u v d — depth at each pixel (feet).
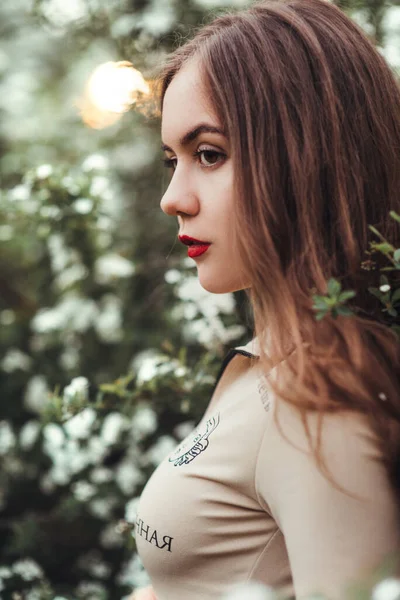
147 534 2.94
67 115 9.14
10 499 8.35
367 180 2.86
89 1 7.29
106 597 6.59
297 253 2.74
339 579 2.18
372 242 2.65
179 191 2.90
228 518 2.69
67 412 5.27
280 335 2.66
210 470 2.75
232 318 5.70
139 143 8.23
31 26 9.51
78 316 7.50
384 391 2.37
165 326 7.13
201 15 6.47
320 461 2.28
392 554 2.23
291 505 2.35
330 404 2.31
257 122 2.77
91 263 7.01
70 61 9.39
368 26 5.90
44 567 7.54
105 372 7.82
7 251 9.14
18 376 8.30
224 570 2.73
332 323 2.48
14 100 9.50
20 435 7.66
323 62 2.84
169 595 2.91
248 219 2.75
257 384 2.84
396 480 2.32
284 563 2.65
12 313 9.09
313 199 2.75
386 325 2.63
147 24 6.50
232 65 2.83
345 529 2.23
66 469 6.51
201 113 2.84
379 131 2.90
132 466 7.00
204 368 5.48
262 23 2.92
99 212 6.57
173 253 7.18
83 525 7.61
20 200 6.55
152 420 6.62
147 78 5.70
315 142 2.77
